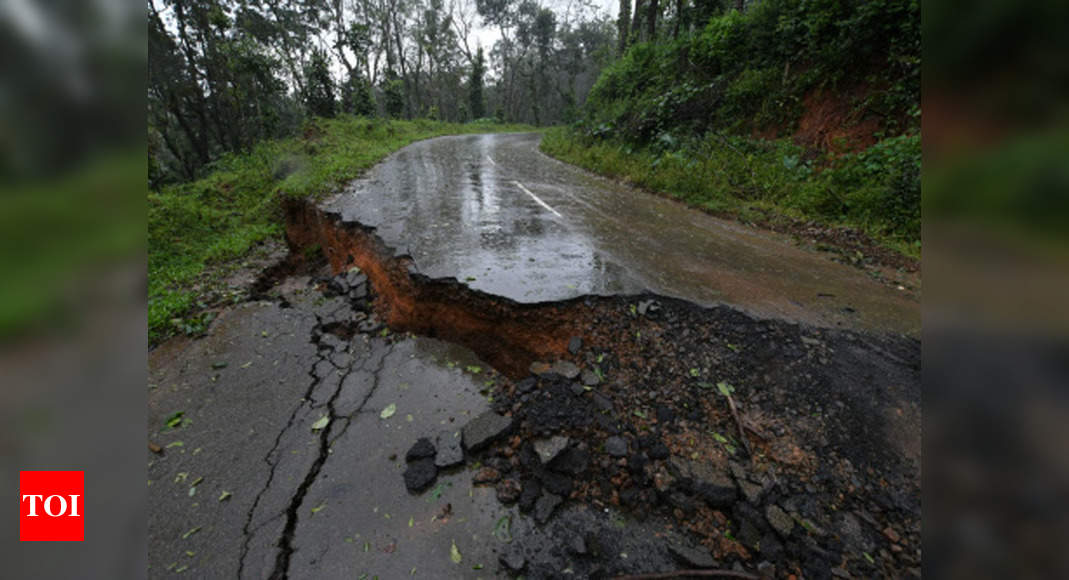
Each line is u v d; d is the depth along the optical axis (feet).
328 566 6.07
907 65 22.07
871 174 20.25
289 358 11.16
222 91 58.18
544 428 7.80
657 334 10.46
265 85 51.44
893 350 9.84
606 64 81.66
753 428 8.05
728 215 20.63
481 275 12.85
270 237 23.95
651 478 7.18
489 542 6.30
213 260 19.76
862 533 6.49
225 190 34.37
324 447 8.14
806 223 18.98
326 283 16.56
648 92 41.50
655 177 26.96
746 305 11.53
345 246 18.13
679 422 8.19
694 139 31.09
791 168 23.79
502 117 115.55
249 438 8.42
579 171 33.63
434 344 11.80
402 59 109.50
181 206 25.46
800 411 8.32
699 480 7.09
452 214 19.38
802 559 6.15
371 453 7.93
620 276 12.92
